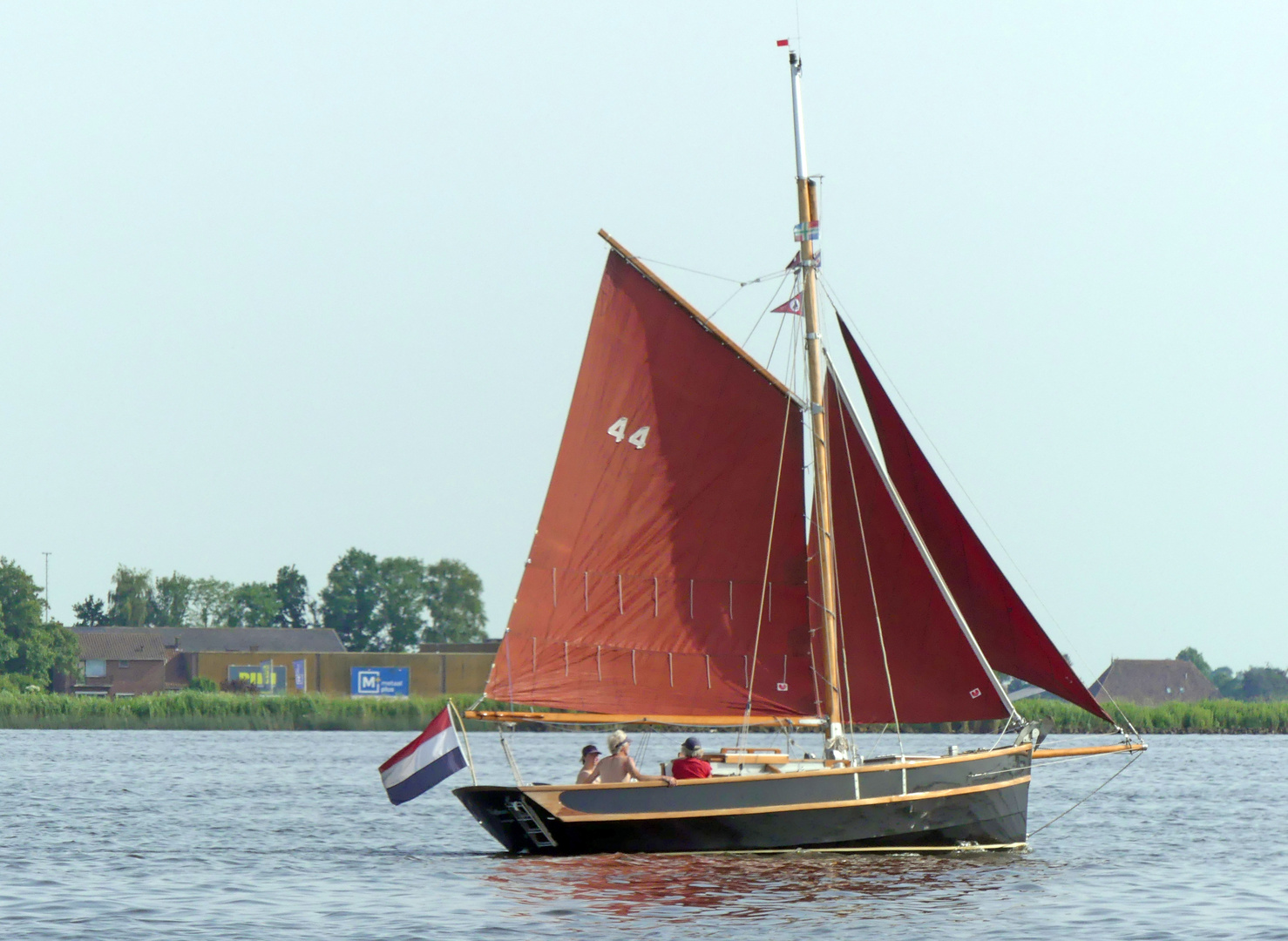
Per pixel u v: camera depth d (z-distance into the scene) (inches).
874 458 3206.2
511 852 3238.2
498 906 2566.4
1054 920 2463.1
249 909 2571.4
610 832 2992.1
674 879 2807.6
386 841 3629.4
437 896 2684.5
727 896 2647.6
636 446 3225.9
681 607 3216.0
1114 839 3627.0
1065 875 2952.8
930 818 3115.2
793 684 3225.9
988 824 3189.0
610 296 3223.4
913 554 3176.7
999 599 3142.2
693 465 3238.2
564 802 2972.4
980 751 3191.4
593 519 3203.7
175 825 3937.0
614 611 3193.9
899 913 2504.9
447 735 3070.9
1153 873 2997.0
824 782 3036.4
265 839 3641.7
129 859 3235.7
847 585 3235.7
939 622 3174.2
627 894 2662.4
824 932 2347.4
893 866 2977.4
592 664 3169.3
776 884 2760.8
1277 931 2380.7
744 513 3235.7
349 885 2832.2
